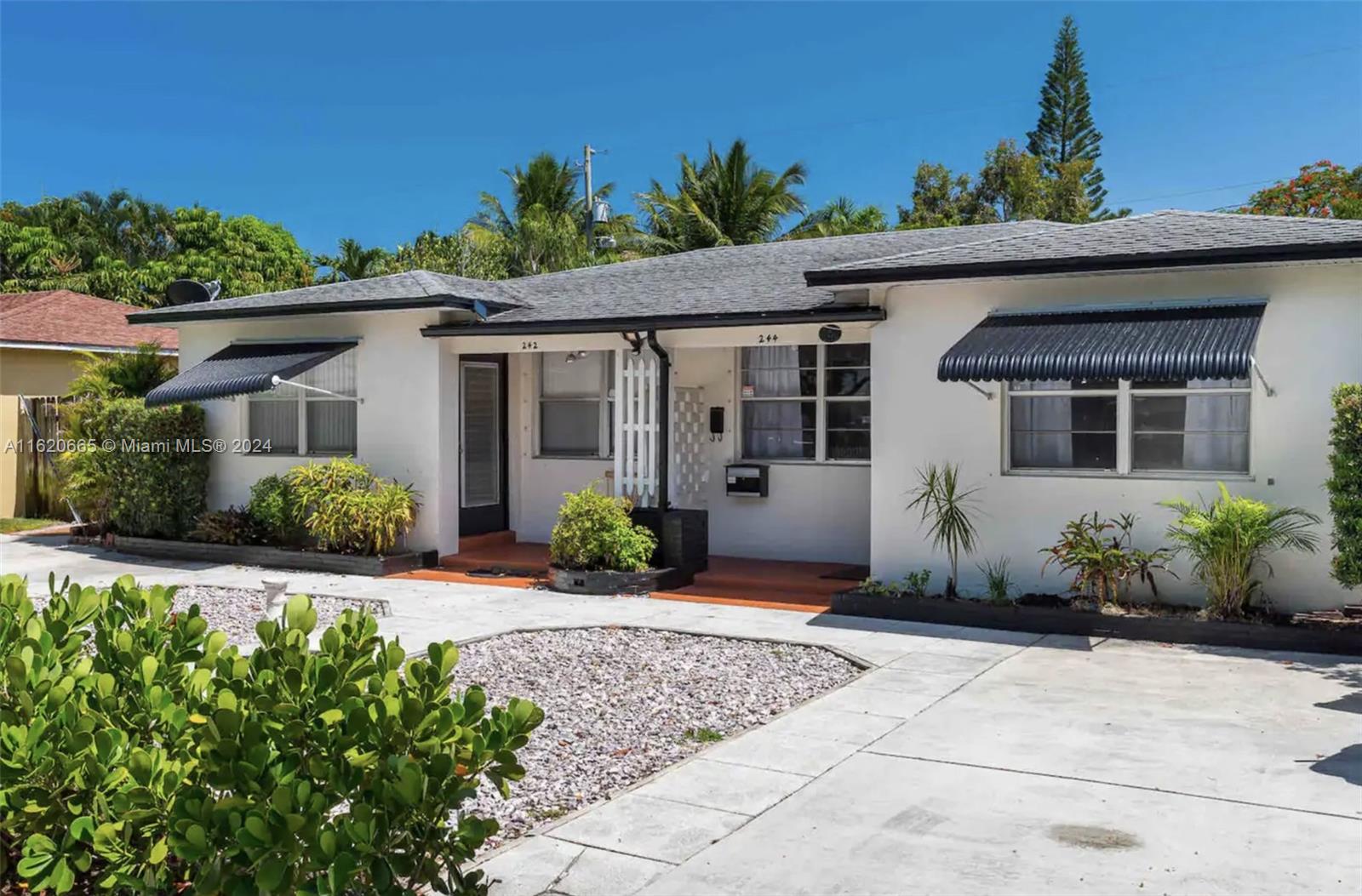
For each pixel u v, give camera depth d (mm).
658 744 8031
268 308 17016
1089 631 11320
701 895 5398
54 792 4188
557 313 15766
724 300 14898
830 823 6324
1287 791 6633
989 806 6535
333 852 3885
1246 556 10711
